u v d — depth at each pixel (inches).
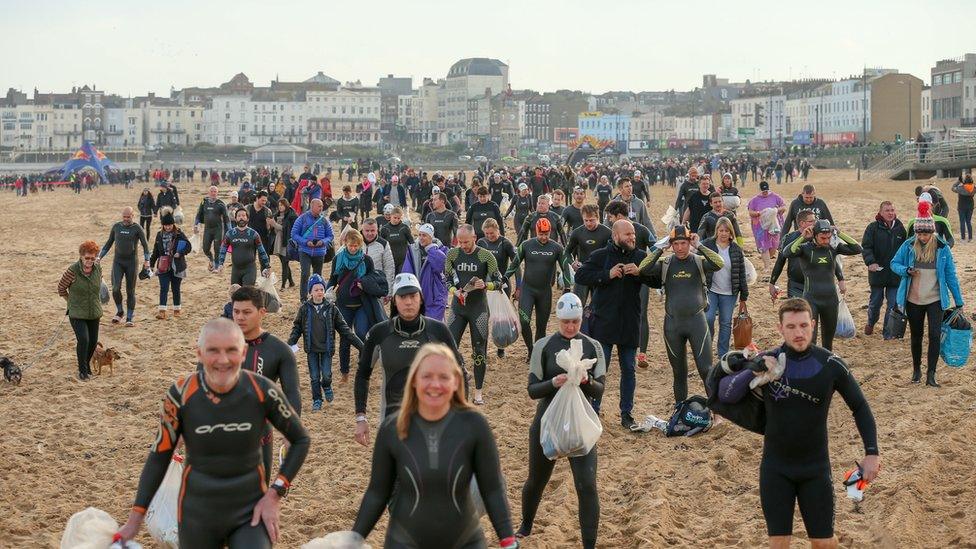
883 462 378.6
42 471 410.0
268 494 228.8
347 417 484.1
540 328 549.6
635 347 442.9
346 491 381.7
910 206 1737.2
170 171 4854.8
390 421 222.4
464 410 220.7
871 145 4603.8
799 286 547.8
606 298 440.1
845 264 921.5
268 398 229.0
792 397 250.8
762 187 899.4
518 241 697.0
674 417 437.1
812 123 6712.6
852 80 6210.6
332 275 521.0
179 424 227.9
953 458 379.2
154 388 547.5
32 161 7140.8
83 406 513.3
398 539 218.7
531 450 317.1
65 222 1914.4
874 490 351.9
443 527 217.6
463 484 218.2
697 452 409.4
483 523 344.8
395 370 319.9
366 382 326.3
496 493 221.1
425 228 557.3
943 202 761.6
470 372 569.0
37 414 497.0
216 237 1005.8
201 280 971.3
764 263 896.9
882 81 5905.5
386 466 221.8
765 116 7283.5
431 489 216.8
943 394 466.3
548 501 364.2
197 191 3326.8
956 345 471.8
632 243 436.8
